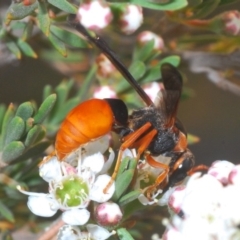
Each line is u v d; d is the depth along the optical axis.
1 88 0.19
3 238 0.15
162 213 0.14
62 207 0.13
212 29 0.15
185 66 0.16
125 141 0.13
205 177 0.13
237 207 0.13
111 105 0.14
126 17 0.15
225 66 0.16
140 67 0.15
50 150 0.15
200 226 0.13
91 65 0.17
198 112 0.20
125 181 0.13
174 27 0.16
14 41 0.15
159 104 0.14
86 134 0.13
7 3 0.16
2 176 0.14
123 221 0.13
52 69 0.18
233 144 0.20
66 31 0.14
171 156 0.14
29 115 0.13
